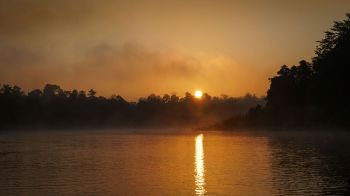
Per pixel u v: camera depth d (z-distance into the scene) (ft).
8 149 300.40
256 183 136.98
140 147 306.55
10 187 137.59
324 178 144.77
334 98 429.38
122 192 127.34
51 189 133.59
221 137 432.66
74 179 151.43
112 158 223.30
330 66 424.05
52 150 286.87
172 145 322.34
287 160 198.39
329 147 266.57
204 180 144.25
